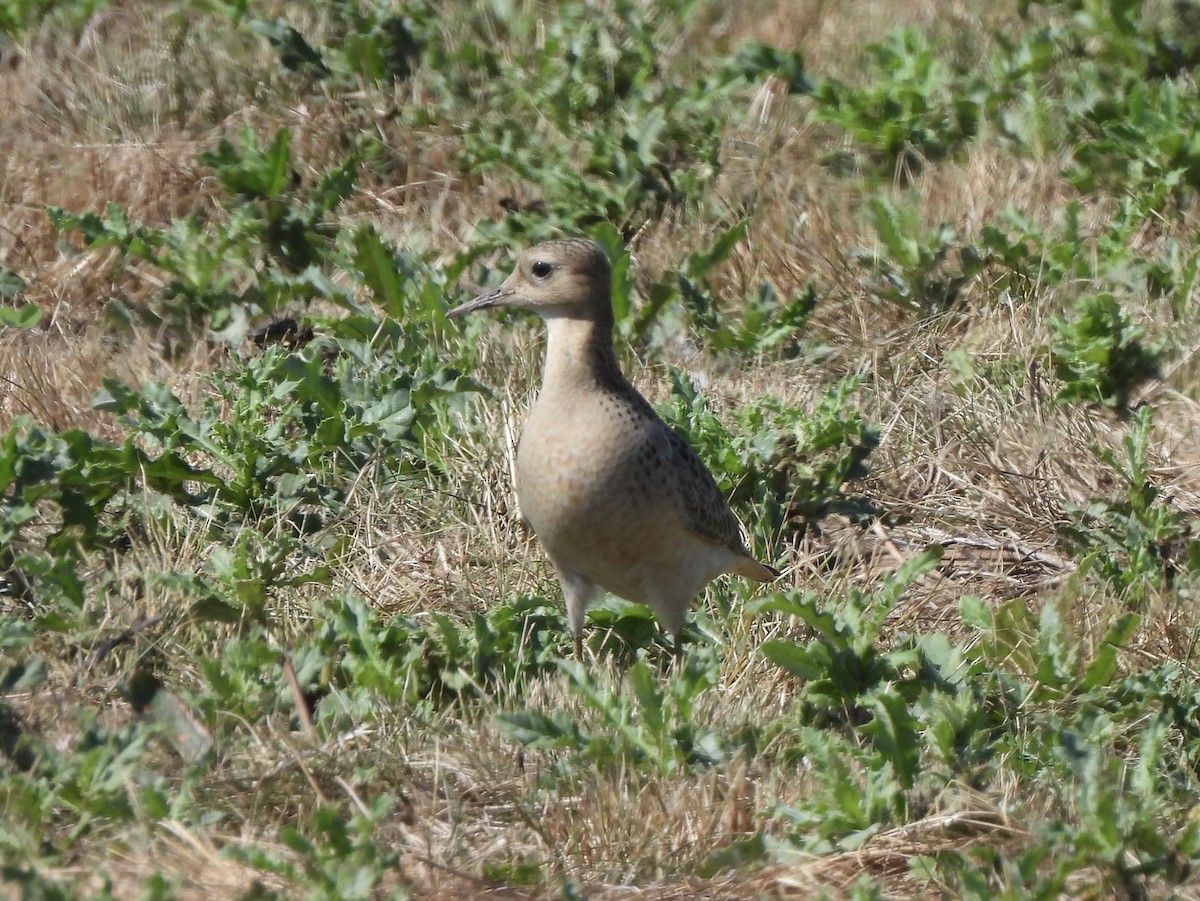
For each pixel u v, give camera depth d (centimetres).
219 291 1531
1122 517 1277
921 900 884
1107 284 1582
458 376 1359
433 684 1076
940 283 1595
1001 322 1537
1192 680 1132
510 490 1297
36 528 1214
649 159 1727
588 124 1830
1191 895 893
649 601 1154
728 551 1179
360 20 1905
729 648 1152
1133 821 908
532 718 984
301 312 1565
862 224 1680
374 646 1048
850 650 1062
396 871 880
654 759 988
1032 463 1402
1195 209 1678
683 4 2105
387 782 969
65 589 1076
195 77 1852
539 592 1223
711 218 1712
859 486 1394
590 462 1088
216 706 994
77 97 1828
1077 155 1741
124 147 1745
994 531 1356
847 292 1608
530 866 886
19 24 1920
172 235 1547
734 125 1862
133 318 1529
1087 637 1159
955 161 1806
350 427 1301
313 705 1036
